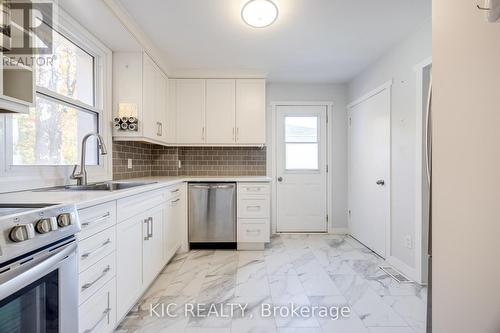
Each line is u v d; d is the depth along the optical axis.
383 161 2.83
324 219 3.88
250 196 3.12
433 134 1.05
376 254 2.96
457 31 0.92
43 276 0.89
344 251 3.07
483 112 0.82
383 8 1.99
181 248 3.03
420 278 2.22
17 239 0.75
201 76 3.37
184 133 3.39
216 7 1.96
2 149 1.42
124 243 1.60
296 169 3.89
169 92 3.36
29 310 0.85
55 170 1.79
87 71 2.24
